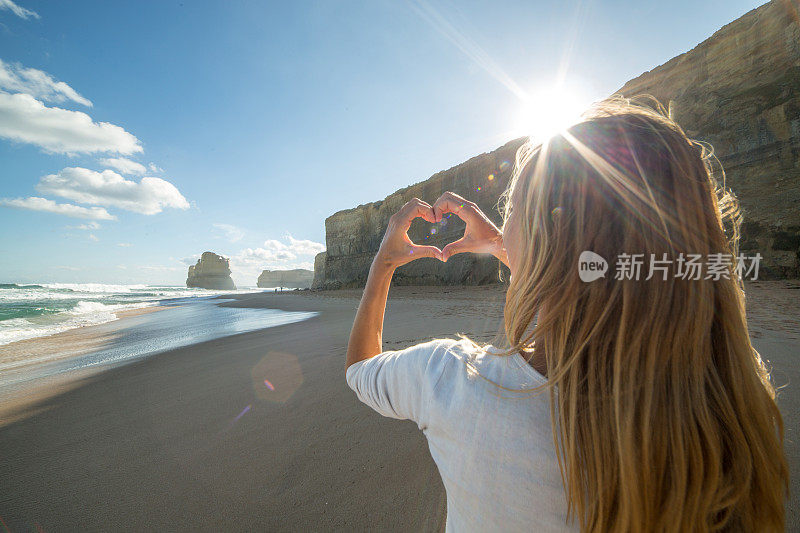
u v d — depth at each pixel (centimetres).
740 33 1574
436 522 148
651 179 37
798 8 1402
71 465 219
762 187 1377
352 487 174
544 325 38
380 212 4072
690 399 33
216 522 160
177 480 194
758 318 524
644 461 32
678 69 1775
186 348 646
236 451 219
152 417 288
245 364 453
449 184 3281
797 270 1182
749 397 35
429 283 2936
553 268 39
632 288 34
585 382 35
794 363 288
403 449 204
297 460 202
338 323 879
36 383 449
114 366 524
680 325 33
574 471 35
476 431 40
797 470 154
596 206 38
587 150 40
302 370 392
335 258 4584
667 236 35
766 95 1443
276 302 2302
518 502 38
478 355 46
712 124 1577
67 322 1276
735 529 34
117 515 170
